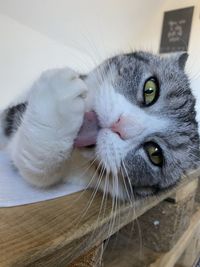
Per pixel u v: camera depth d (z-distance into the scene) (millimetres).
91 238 102
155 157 160
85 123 140
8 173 134
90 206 119
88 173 147
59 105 112
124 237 210
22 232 85
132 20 448
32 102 116
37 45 405
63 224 96
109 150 143
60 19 384
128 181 152
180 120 175
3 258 71
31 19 375
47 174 126
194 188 248
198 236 295
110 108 145
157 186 169
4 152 162
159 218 208
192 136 190
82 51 381
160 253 208
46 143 116
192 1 459
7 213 97
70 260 92
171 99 171
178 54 215
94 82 163
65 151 124
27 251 75
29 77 402
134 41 480
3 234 82
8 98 372
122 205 134
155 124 158
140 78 165
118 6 403
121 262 187
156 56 202
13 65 378
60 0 349
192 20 458
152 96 164
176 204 207
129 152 149
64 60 423
